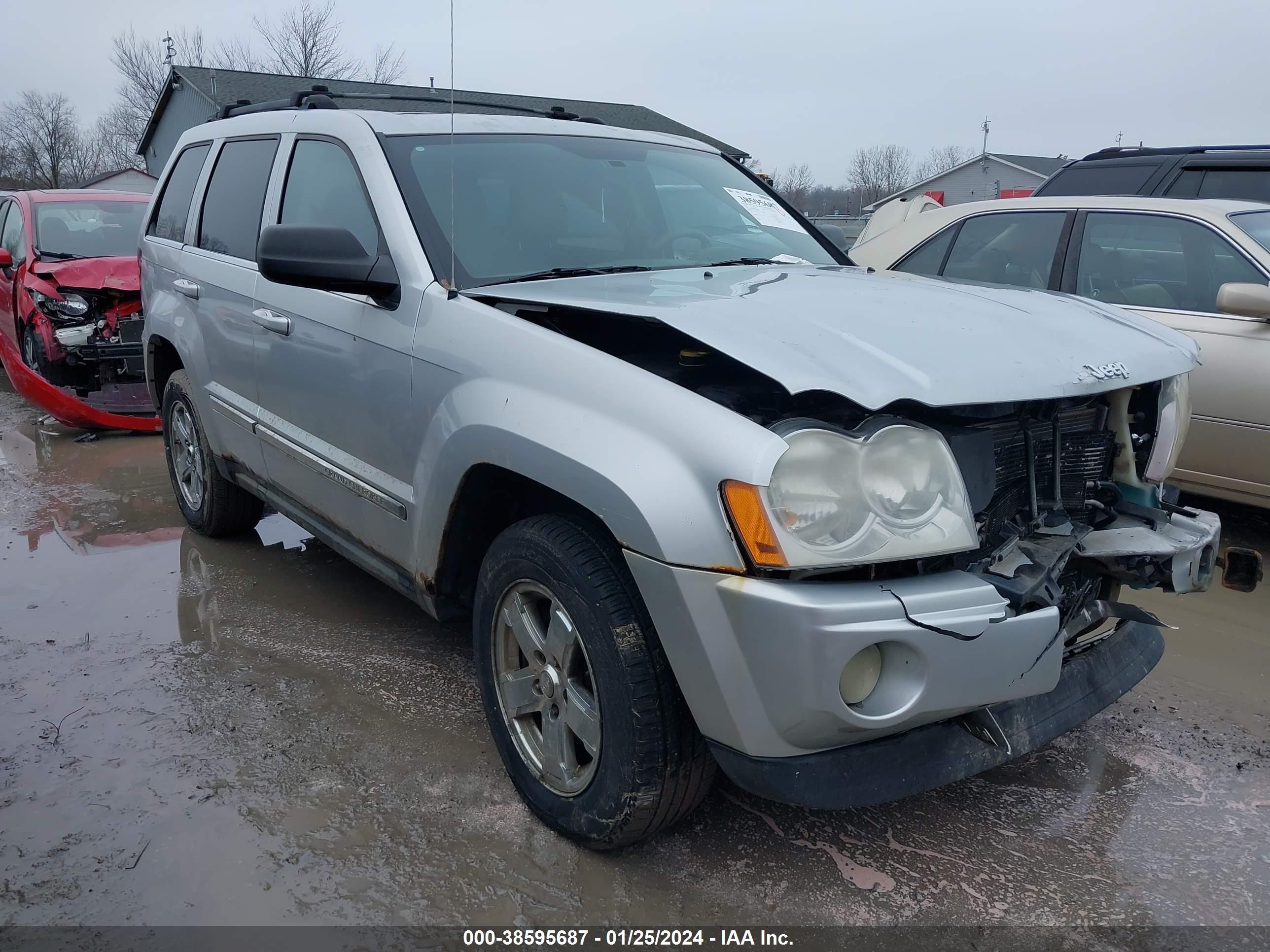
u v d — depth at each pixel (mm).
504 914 2256
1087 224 5148
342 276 2795
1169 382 2768
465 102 3902
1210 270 4672
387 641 3691
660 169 3666
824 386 2016
